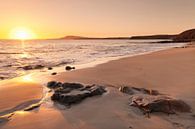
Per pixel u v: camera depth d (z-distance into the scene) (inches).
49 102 268.5
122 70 537.6
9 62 839.1
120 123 195.9
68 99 257.0
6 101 278.8
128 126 189.5
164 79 405.1
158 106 222.4
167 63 650.8
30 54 1312.7
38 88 354.6
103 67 603.2
